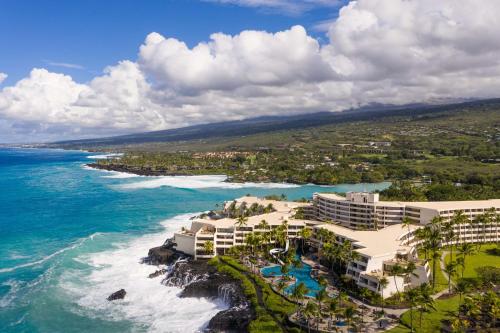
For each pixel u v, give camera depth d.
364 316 136.62
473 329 125.75
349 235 188.38
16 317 149.00
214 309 157.50
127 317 151.00
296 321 134.50
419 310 138.12
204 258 198.38
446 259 191.38
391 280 151.25
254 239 191.62
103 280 182.62
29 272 190.75
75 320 148.00
